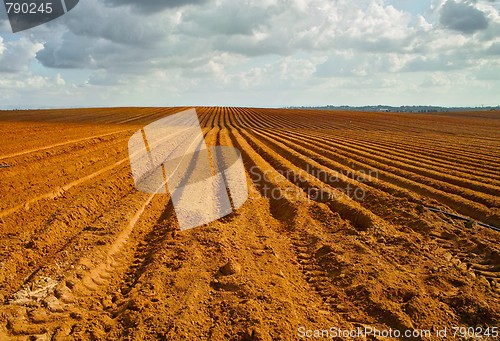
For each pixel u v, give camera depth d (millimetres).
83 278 6469
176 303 5785
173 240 8266
